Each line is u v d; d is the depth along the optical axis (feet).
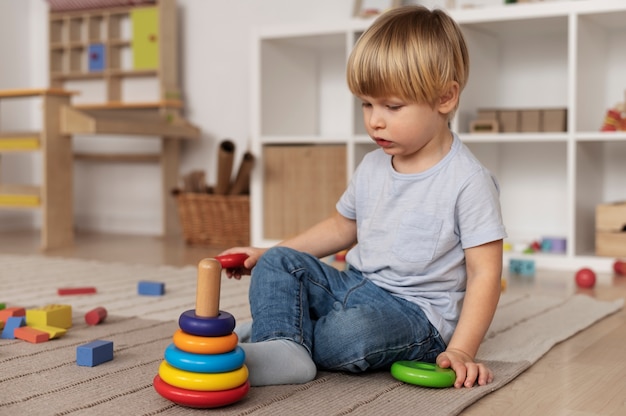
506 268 7.78
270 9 10.69
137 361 3.84
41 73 12.58
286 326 3.49
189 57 11.33
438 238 3.70
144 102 11.07
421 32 3.49
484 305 3.60
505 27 8.36
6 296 5.85
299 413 3.05
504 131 8.14
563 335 4.58
